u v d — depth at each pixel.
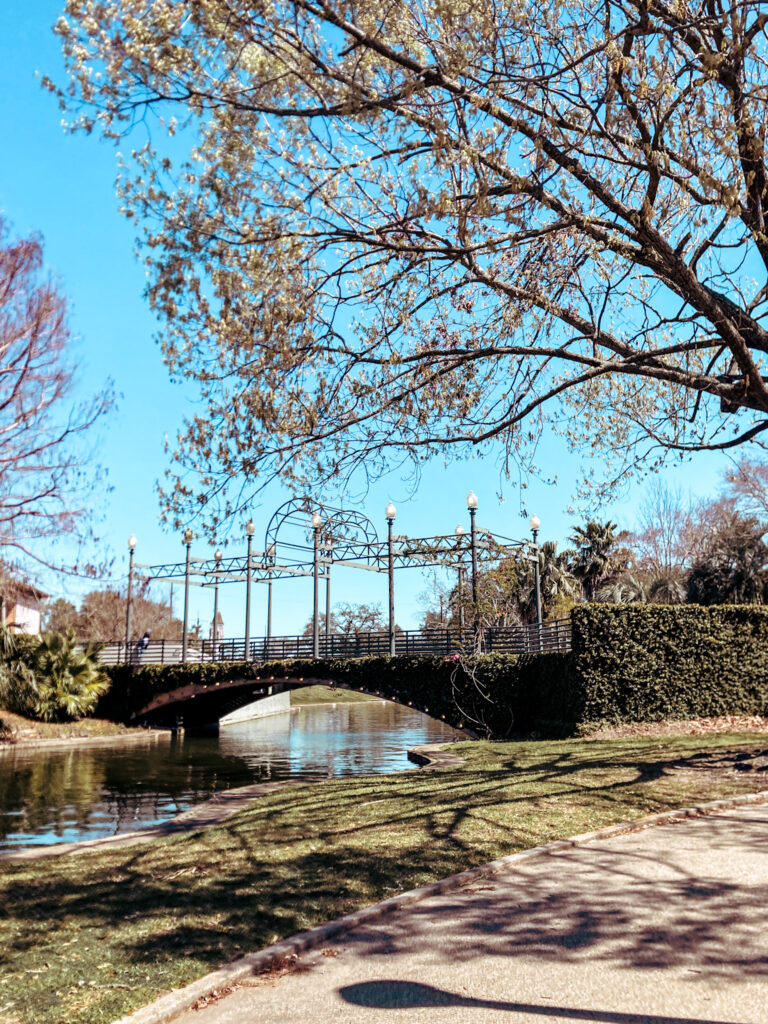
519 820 9.19
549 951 5.14
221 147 7.80
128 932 5.68
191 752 28.02
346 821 9.85
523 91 8.78
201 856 8.34
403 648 31.25
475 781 12.59
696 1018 4.07
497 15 8.16
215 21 7.16
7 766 23.48
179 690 37.28
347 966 5.08
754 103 9.21
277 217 8.21
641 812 9.41
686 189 8.52
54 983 4.70
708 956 4.89
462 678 26.84
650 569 46.88
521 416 10.55
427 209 7.73
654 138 8.31
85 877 7.67
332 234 8.68
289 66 7.68
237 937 5.53
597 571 48.47
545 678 24.47
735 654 21.97
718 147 7.83
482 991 4.54
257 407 8.76
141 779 20.11
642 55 8.54
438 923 5.87
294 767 22.50
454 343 11.13
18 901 6.72
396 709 65.38
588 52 8.10
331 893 6.59
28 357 18.81
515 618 30.42
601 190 8.70
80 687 35.91
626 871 7.01
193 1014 4.42
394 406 10.28
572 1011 4.21
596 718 20.89
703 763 12.95
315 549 32.78
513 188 8.28
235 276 8.02
